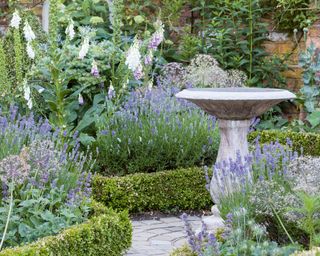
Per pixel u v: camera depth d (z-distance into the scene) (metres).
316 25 9.66
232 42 10.09
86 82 8.22
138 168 7.59
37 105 8.16
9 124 6.33
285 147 6.31
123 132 7.62
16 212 5.07
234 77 9.34
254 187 5.07
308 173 4.98
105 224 5.15
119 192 7.20
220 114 5.88
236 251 4.36
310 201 4.20
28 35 7.39
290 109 9.88
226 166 5.45
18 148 6.01
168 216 7.34
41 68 8.25
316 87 9.30
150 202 7.35
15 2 9.47
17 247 4.50
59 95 7.43
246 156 5.39
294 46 10.04
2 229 4.95
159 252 5.83
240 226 4.70
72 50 8.52
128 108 7.77
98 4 10.57
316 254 3.82
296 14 9.94
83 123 7.94
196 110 7.92
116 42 8.63
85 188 5.63
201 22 10.55
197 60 9.28
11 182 4.97
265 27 10.04
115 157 7.58
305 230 4.52
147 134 7.63
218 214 5.95
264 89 6.08
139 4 10.68
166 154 7.64
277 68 9.94
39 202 5.18
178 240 6.29
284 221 4.90
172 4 10.54
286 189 5.12
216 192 5.84
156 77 9.11
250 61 9.98
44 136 6.50
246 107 5.77
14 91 8.27
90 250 4.94
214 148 7.82
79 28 9.53
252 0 10.02
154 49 8.16
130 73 8.34
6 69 8.48
